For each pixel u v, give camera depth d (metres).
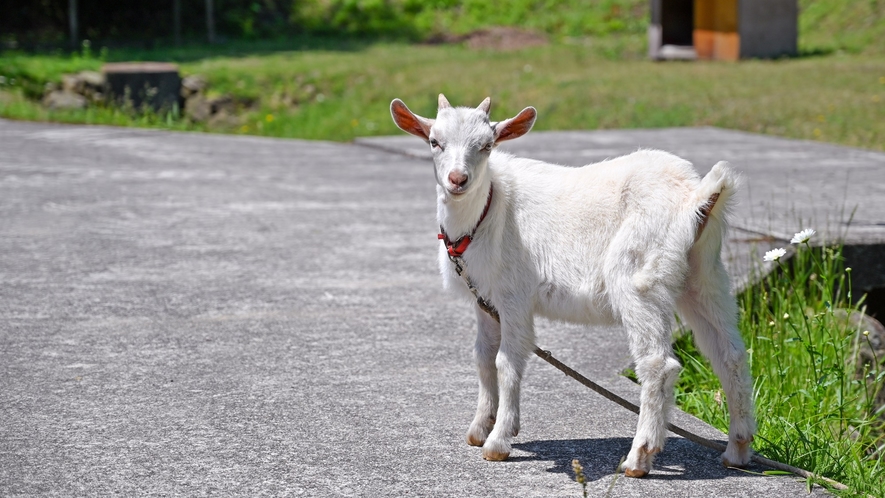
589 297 3.91
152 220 8.76
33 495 3.69
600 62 22.39
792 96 16.52
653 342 3.78
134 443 4.19
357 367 5.20
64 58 21.45
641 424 3.80
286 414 4.54
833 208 8.55
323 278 6.95
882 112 15.01
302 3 30.59
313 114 18.45
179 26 27.67
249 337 5.68
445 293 6.60
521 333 3.98
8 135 13.74
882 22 24.78
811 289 6.25
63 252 7.59
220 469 3.94
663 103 16.48
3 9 27.56
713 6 22.41
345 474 3.89
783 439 4.34
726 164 3.72
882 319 7.26
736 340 3.90
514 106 17.08
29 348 5.44
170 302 6.35
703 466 3.97
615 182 3.93
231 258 7.49
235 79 19.84
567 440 4.25
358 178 11.06
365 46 26.55
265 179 10.95
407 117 4.13
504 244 3.99
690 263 3.90
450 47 26.66
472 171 3.80
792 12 22.48
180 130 16.50
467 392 4.84
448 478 3.85
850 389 5.12
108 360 5.27
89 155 12.32
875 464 4.33
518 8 30.41
